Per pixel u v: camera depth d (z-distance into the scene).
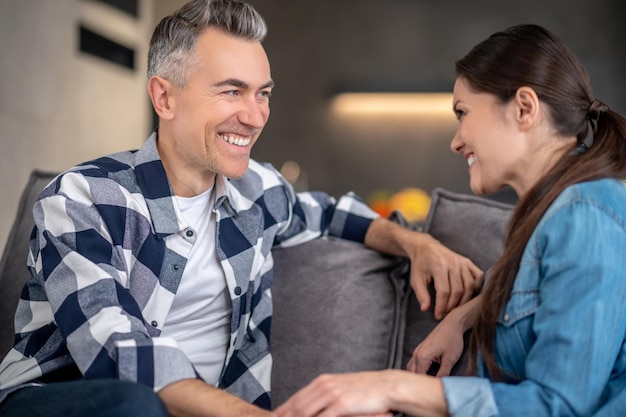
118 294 1.42
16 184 4.75
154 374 1.31
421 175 6.89
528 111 1.35
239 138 1.65
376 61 6.86
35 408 1.29
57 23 5.15
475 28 6.71
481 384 1.21
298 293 1.87
